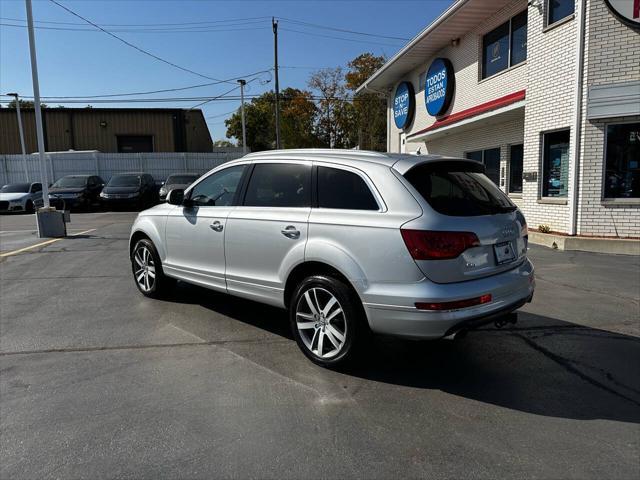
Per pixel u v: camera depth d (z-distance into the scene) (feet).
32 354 14.83
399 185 12.48
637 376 13.24
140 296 21.33
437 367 13.85
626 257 29.53
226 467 9.25
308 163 14.52
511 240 13.51
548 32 34.68
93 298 21.06
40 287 23.11
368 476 8.97
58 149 111.75
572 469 9.14
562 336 16.24
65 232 41.70
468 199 12.96
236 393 12.25
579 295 21.08
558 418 11.04
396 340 16.01
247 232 15.47
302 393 12.25
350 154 14.08
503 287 12.71
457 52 52.49
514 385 12.72
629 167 31.27
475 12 44.60
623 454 9.62
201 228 17.30
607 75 30.89
